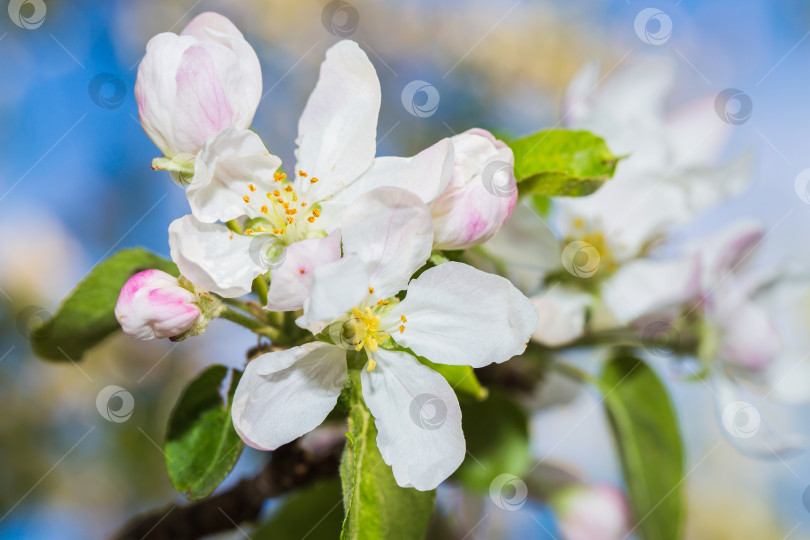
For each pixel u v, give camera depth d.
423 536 0.24
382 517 0.24
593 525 0.30
